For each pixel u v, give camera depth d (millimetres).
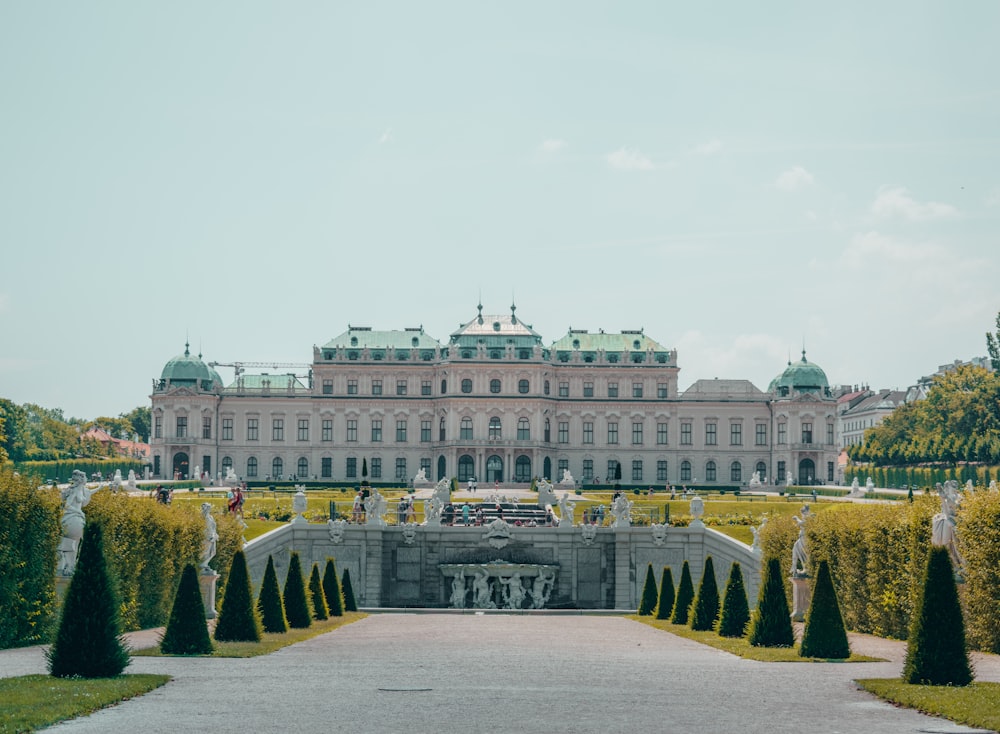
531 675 50656
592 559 124438
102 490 76438
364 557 122625
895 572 75250
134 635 71188
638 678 50000
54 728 37656
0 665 52375
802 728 38750
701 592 79562
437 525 124938
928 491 87188
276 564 120125
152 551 79875
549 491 162500
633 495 194375
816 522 89438
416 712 40812
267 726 38156
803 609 76875
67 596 47750
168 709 41094
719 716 40688
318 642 67250
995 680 50781
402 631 77562
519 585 122750
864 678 49938
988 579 65625
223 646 61312
